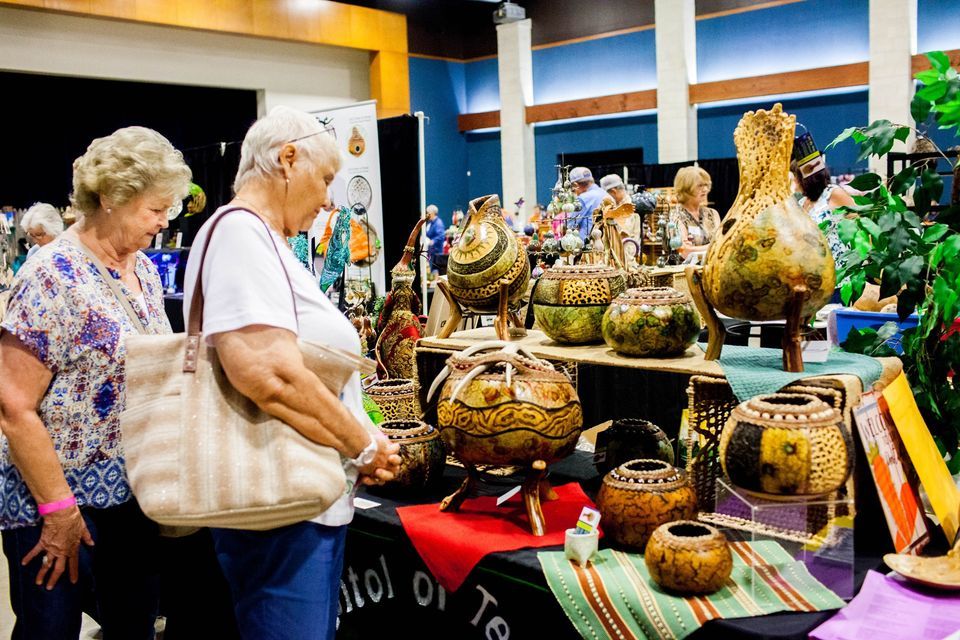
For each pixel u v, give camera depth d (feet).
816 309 5.93
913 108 7.25
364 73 39.42
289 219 5.28
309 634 5.22
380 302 11.51
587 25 43.42
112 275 6.15
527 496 6.47
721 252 5.94
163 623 9.70
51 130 31.55
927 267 7.10
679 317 6.43
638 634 5.37
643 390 9.60
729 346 7.07
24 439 5.56
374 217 13.30
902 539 5.87
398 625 7.04
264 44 35.06
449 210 48.80
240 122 36.50
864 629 5.02
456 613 6.55
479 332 8.51
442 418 6.47
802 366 5.92
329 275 12.05
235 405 4.83
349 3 41.83
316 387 4.80
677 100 39.29
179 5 31.14
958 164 7.53
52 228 15.42
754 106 38.06
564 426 6.20
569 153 44.88
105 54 29.96
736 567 5.73
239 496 4.63
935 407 7.22
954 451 7.33
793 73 35.99
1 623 10.08
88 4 28.55
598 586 5.55
